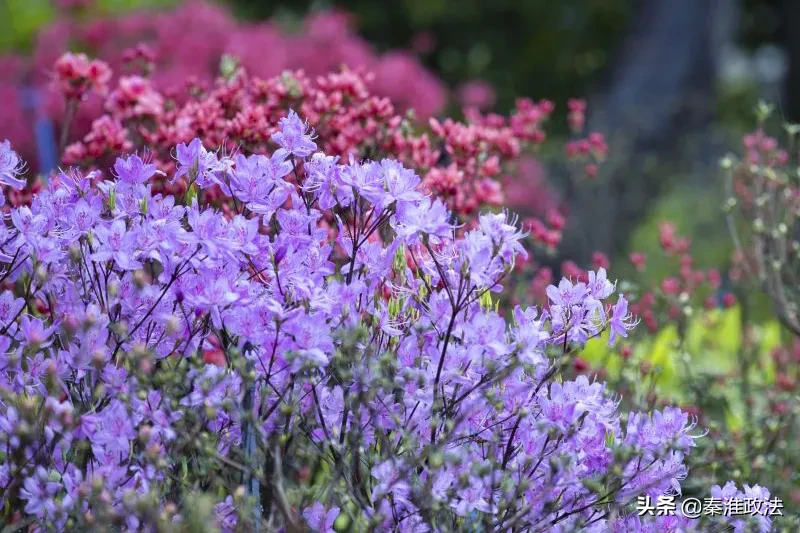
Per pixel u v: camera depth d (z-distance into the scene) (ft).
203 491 11.89
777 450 17.65
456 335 11.85
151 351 11.50
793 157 20.80
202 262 11.44
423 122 34.45
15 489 10.68
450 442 11.69
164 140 15.98
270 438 11.66
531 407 12.00
